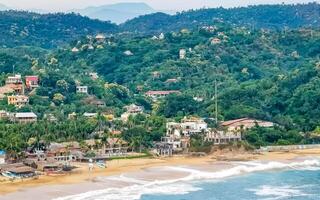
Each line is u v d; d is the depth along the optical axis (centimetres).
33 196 18450
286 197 19038
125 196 18662
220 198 18750
